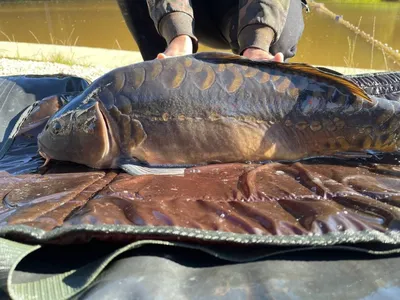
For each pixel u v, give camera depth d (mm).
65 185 812
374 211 660
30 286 551
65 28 4691
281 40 1412
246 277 571
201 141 886
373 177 812
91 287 550
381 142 902
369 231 607
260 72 894
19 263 587
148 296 528
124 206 671
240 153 896
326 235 602
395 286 563
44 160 1028
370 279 573
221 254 593
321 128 891
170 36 1117
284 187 762
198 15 1544
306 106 882
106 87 917
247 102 881
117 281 545
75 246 620
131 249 601
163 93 882
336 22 4492
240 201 710
